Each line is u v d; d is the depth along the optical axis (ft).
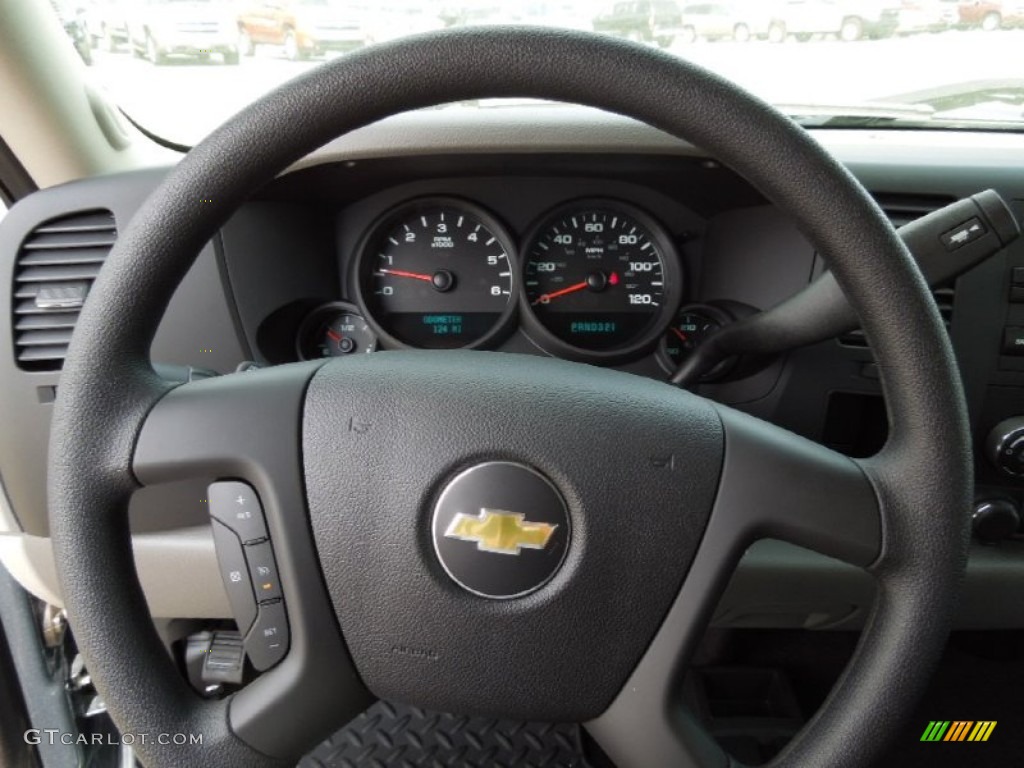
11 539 3.96
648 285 4.60
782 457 2.09
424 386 2.17
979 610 3.84
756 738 4.64
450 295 4.65
